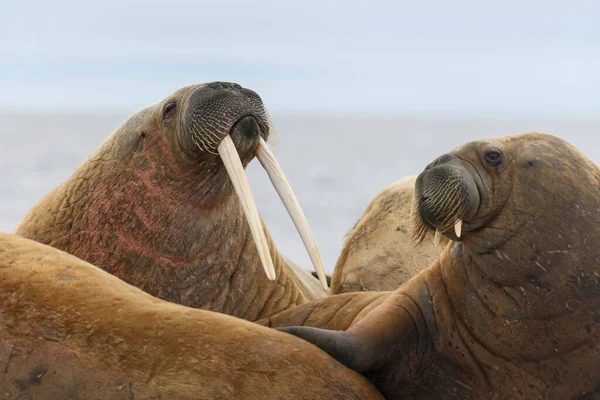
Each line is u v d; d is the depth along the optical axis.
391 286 24.50
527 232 15.40
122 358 10.95
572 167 15.71
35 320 11.15
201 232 19.47
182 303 19.48
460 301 16.02
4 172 120.12
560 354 14.98
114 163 19.62
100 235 19.06
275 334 12.23
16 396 10.43
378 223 25.55
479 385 15.58
